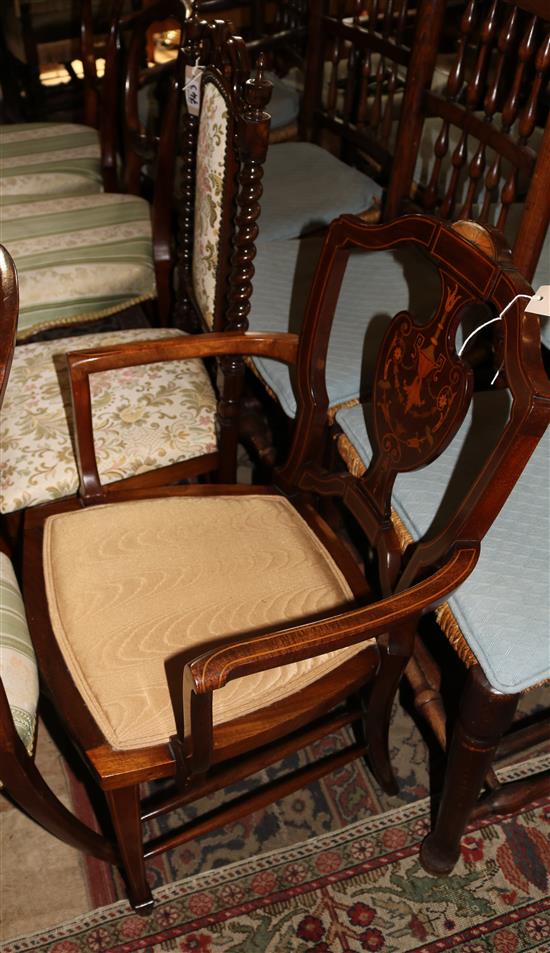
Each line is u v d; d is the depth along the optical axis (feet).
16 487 4.86
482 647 3.79
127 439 5.14
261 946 4.57
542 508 4.35
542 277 5.45
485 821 5.12
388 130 7.22
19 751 3.61
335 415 5.03
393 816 5.11
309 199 7.13
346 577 4.44
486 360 5.43
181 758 3.72
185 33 5.44
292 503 4.90
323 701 4.03
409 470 4.05
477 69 5.42
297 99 8.60
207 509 4.70
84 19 8.27
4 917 4.63
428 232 3.66
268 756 4.47
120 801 3.89
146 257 6.71
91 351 4.42
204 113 4.99
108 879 4.79
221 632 4.03
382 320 5.70
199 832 4.55
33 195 7.54
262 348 4.71
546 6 4.69
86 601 4.15
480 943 4.61
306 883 4.81
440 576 3.62
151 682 3.81
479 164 5.60
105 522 4.56
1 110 12.51
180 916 4.66
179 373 5.54
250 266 4.87
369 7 6.79
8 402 5.25
